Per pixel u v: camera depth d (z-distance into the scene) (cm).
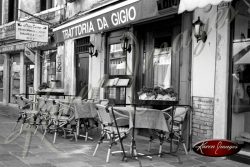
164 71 700
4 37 1602
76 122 661
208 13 536
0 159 479
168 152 513
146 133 705
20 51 1434
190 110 565
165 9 502
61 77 1083
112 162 473
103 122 514
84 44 962
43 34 1004
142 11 530
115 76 820
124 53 794
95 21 645
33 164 453
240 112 525
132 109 494
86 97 928
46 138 668
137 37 766
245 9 518
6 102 1588
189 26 586
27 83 1403
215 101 523
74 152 539
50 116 675
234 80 516
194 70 568
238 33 516
